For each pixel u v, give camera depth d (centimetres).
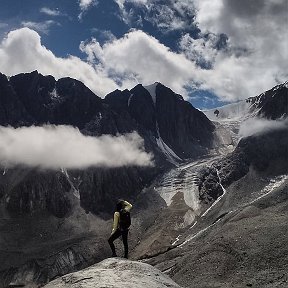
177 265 13975
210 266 12731
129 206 2283
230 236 14075
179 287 2109
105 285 1889
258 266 12175
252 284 11412
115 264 2134
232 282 11756
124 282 1941
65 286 1955
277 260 12225
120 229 2233
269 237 13488
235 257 12800
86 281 1959
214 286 11719
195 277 12488
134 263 2159
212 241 14438
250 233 14038
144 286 1941
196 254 13800
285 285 10988
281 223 14538
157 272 2173
